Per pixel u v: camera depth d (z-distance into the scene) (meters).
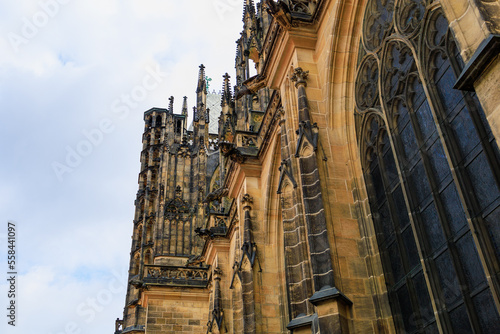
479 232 17.09
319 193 24.66
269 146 40.44
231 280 45.16
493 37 13.09
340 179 25.78
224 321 46.69
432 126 20.50
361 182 25.52
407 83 22.31
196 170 84.81
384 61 24.30
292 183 27.33
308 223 24.16
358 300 22.48
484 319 16.75
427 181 20.47
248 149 43.25
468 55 14.28
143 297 64.81
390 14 24.58
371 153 25.16
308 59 29.81
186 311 60.94
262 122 42.34
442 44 19.95
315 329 22.30
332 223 24.28
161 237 77.00
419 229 20.64
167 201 81.12
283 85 31.88
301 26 30.44
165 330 59.16
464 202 17.88
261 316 35.50
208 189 83.50
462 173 18.30
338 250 23.59
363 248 24.03
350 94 27.44
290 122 29.80
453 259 18.39
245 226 39.47
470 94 18.22
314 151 25.84
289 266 25.61
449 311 18.42
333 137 26.98
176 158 87.06
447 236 18.91
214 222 53.25
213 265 53.34
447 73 19.56
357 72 27.05
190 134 97.94
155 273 63.59
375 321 22.09
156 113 102.81
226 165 54.09
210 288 53.94
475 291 17.28
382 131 24.44
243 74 55.62
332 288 21.73
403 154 22.34
